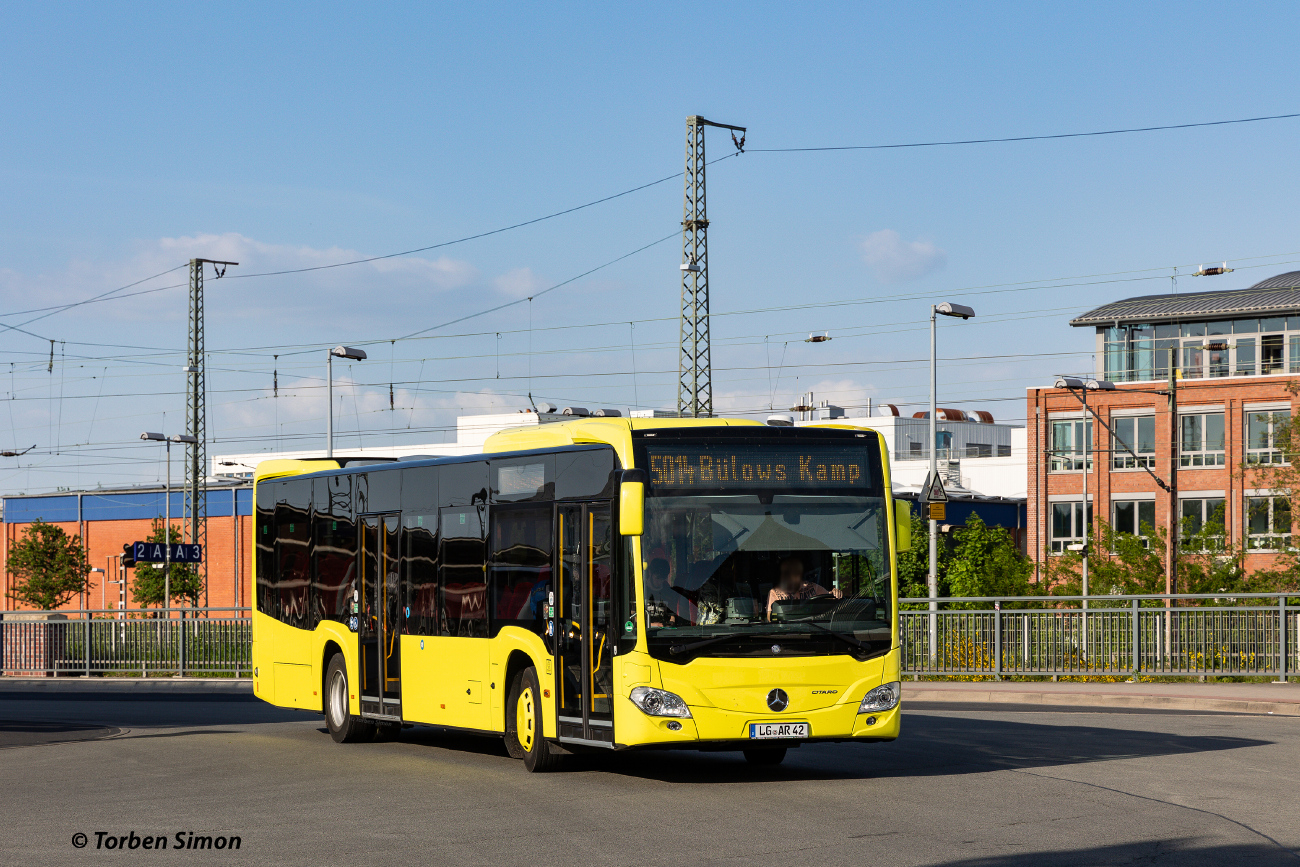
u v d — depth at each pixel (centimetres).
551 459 1407
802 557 1293
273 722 2250
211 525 8475
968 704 2419
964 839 980
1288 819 1055
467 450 8581
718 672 1254
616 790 1268
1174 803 1137
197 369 5869
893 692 1293
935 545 4025
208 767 1552
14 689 3297
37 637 3559
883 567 1311
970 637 2862
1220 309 6731
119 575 8788
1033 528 7000
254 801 1253
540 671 1396
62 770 1552
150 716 2394
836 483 1316
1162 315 6838
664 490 1282
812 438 1323
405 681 1667
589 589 1332
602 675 1304
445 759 1574
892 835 999
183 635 3384
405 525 1686
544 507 1411
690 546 1275
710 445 1300
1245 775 1313
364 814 1154
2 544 9338
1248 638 2573
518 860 934
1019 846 949
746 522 1288
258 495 2114
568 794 1245
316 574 1911
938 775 1334
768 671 1262
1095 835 989
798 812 1114
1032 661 2794
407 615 1669
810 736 1265
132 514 8775
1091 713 2131
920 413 9656
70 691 3194
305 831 1074
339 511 1853
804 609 1282
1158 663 2648
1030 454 7038
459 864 925
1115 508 6831
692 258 4062
